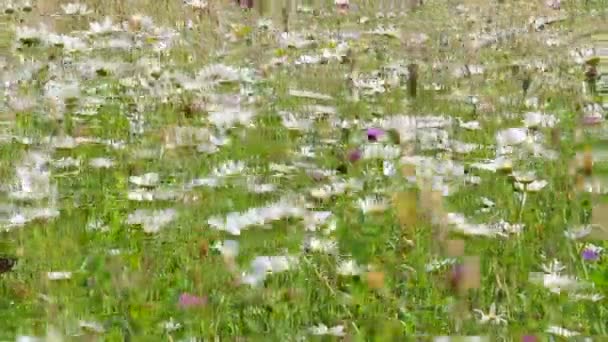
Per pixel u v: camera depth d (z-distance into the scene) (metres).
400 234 7.52
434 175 8.71
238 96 11.48
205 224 7.76
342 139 9.91
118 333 6.30
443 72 12.72
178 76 11.86
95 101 11.01
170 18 15.19
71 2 15.15
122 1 15.52
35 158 9.36
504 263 7.08
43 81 11.66
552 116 10.42
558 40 14.00
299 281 6.77
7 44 13.10
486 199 8.16
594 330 6.32
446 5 16.98
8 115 10.75
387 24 15.53
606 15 15.84
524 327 6.26
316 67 13.00
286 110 10.98
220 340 6.24
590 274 6.95
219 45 13.92
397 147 9.41
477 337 6.08
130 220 7.75
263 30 14.94
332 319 6.44
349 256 7.16
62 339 6.16
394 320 6.39
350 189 8.27
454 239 7.35
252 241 7.33
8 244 7.71
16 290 6.90
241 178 8.80
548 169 8.88
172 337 6.23
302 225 7.42
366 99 11.56
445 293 6.72
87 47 12.75
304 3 17.48
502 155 8.95
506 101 11.51
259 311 6.51
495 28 15.03
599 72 12.30
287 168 8.89
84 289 6.89
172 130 10.15
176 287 6.86
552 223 7.77
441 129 10.20
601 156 9.14
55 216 8.07
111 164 9.23
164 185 8.64
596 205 8.13
